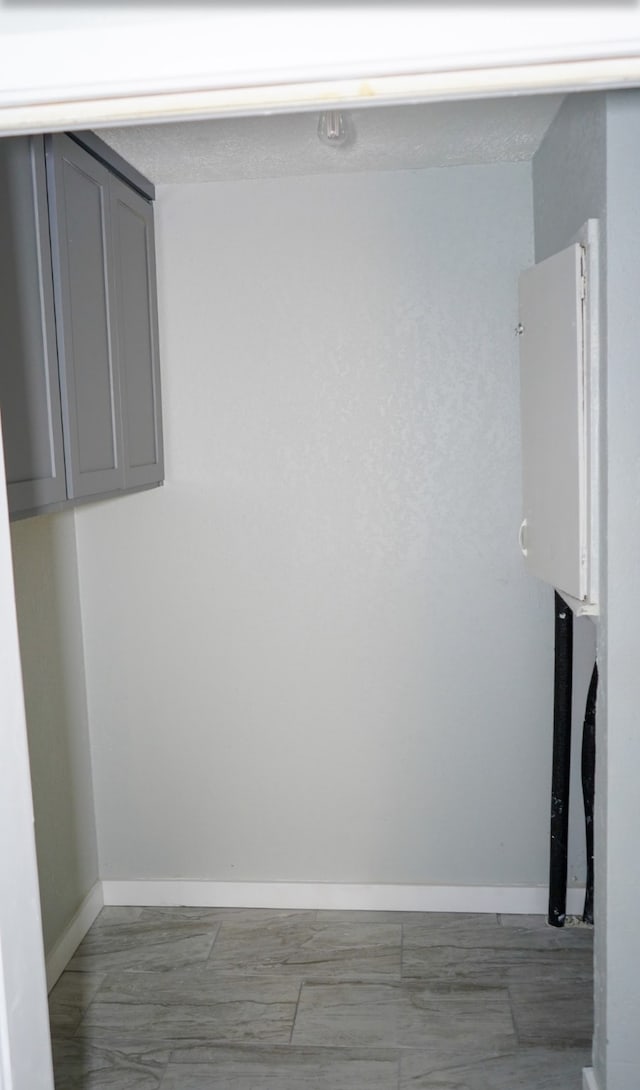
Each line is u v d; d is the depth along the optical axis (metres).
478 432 3.02
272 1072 2.41
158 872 3.30
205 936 3.09
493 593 3.07
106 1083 2.38
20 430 1.94
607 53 1.09
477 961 2.88
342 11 1.11
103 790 3.28
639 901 2.05
